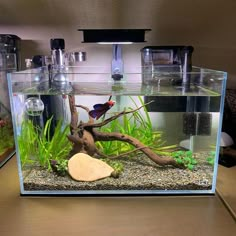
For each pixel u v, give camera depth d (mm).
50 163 815
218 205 727
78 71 961
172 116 890
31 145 841
